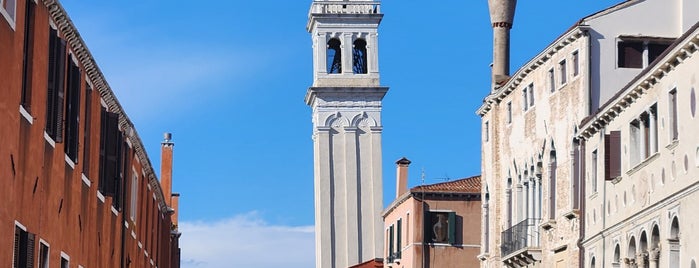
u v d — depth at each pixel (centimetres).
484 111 5759
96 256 3706
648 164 3725
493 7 5716
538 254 4941
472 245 6725
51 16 2806
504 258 5253
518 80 5197
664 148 3581
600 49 4422
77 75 3130
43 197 2858
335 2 11444
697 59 3294
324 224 11100
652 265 3650
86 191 3466
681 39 3331
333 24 11419
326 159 11212
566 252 4603
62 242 3133
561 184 4662
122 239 4231
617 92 4231
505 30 5700
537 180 4978
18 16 2502
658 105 3647
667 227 3519
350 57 11375
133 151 4528
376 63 11356
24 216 2662
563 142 4638
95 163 3600
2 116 2406
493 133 5578
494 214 5547
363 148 11250
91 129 3503
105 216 3841
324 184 11175
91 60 3269
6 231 2489
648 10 4472
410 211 6831
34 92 2678
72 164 3184
